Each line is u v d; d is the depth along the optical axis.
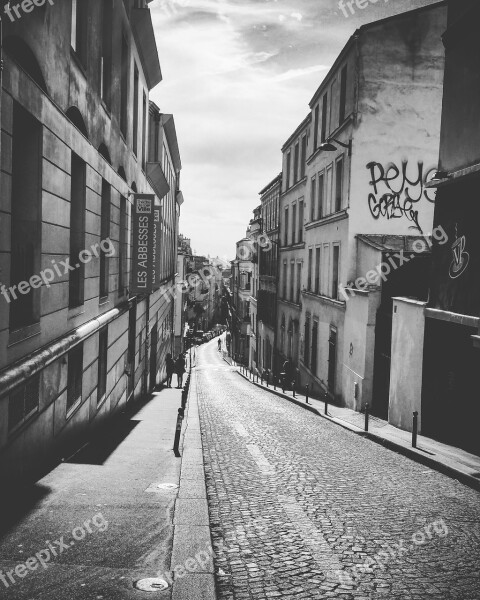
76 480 8.42
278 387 32.81
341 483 9.23
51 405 9.23
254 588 5.16
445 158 12.98
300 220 32.38
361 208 20.67
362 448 12.89
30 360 7.80
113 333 15.69
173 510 7.02
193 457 10.32
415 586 5.29
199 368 58.66
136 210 18.73
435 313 13.37
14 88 6.94
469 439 11.94
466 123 11.98
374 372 18.88
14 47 7.38
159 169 25.53
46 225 8.63
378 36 20.39
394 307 16.42
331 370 23.67
